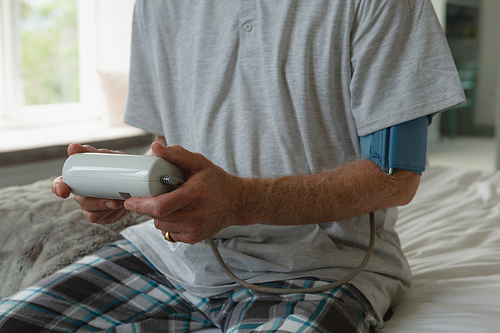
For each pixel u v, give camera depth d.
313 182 0.70
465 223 1.45
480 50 6.22
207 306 0.86
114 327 0.83
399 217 1.56
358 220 0.84
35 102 3.32
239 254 0.79
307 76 0.79
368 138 0.77
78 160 0.65
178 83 0.95
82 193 0.66
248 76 0.84
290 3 0.80
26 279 1.06
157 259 0.90
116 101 3.22
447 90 0.72
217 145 0.86
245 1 0.83
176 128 0.96
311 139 0.80
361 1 0.74
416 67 0.73
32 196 1.19
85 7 3.52
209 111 0.86
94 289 0.85
